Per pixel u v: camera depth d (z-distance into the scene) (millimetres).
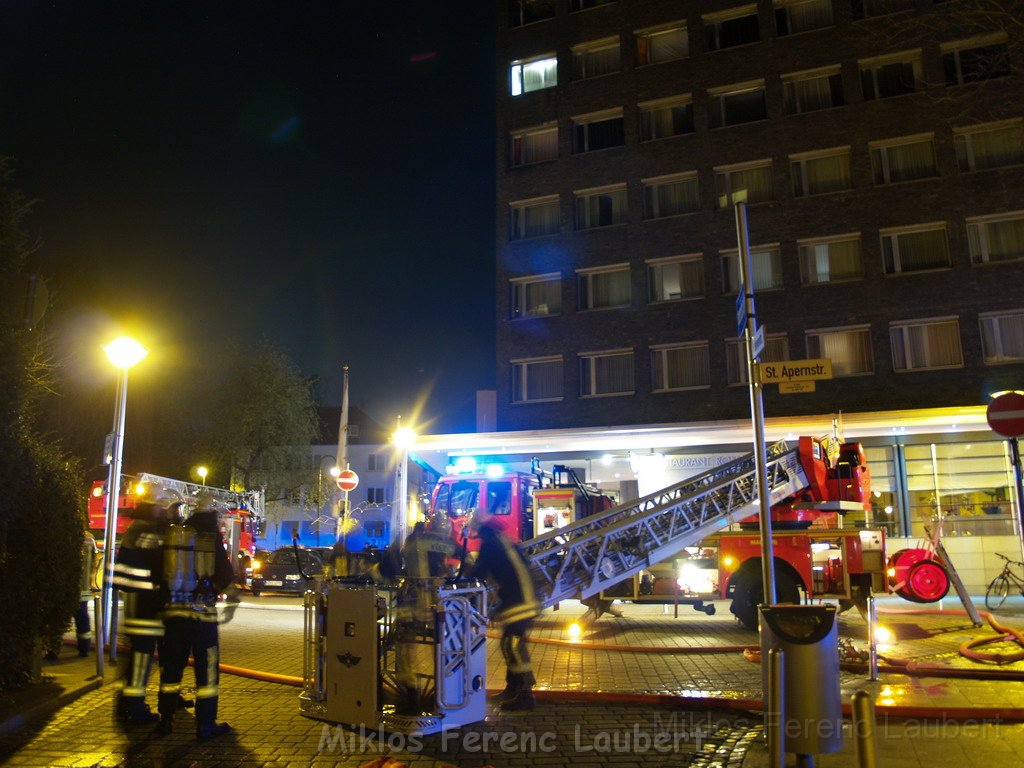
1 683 7664
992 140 26875
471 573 7699
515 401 31031
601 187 31188
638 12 31719
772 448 14992
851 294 27328
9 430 7211
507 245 32125
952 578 12711
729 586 12773
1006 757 5832
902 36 27938
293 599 22375
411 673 6555
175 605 6613
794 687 5453
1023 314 25672
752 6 30234
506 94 33250
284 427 42438
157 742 6434
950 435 23812
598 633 12656
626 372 29797
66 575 8289
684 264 29703
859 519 18031
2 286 7406
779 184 28781
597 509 16172
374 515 59469
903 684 8188
